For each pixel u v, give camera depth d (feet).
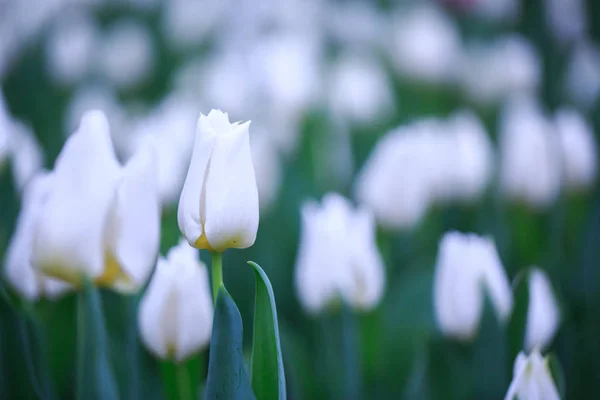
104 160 2.96
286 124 5.62
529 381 2.96
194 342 3.15
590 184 4.46
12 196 3.79
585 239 3.93
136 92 8.17
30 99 7.60
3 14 8.15
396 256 4.47
